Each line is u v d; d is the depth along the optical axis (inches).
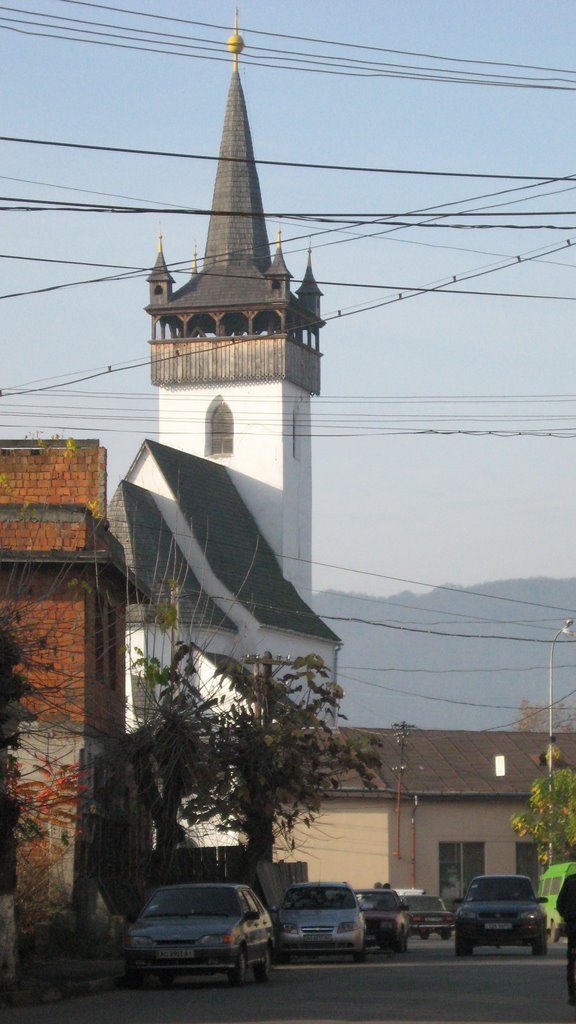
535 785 3624.5
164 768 1984.5
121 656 2217.0
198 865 2282.2
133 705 2071.9
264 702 2130.9
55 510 1903.3
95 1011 1155.9
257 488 5226.4
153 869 2017.7
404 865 3929.6
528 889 2241.6
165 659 3565.5
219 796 2054.6
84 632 1863.9
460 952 2197.3
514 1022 1051.3
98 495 2034.9
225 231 5423.2
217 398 5290.4
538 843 3688.5
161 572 4286.4
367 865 3914.9
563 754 4286.4
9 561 1831.9
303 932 1894.7
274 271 5260.8
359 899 2340.1
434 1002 1230.9
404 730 4264.3
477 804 4018.2
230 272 5374.0
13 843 1315.2
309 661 2164.1
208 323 5457.7
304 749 2119.8
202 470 4968.0
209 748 2021.4
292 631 4702.3
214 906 1496.1
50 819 1736.0
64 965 1583.4
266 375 5255.9
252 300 5280.5
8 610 1288.1
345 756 2128.4
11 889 1300.4
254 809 2071.9
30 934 1636.3
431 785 4050.2
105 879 1932.8
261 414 5255.9
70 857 1817.2
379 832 3922.2
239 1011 1146.0
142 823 2314.2
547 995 1309.1
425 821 3976.4
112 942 1802.4
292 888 1984.5
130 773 2069.4
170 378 5334.6
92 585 1907.0
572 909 1160.8
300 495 5364.2
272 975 1644.9
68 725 1831.9
